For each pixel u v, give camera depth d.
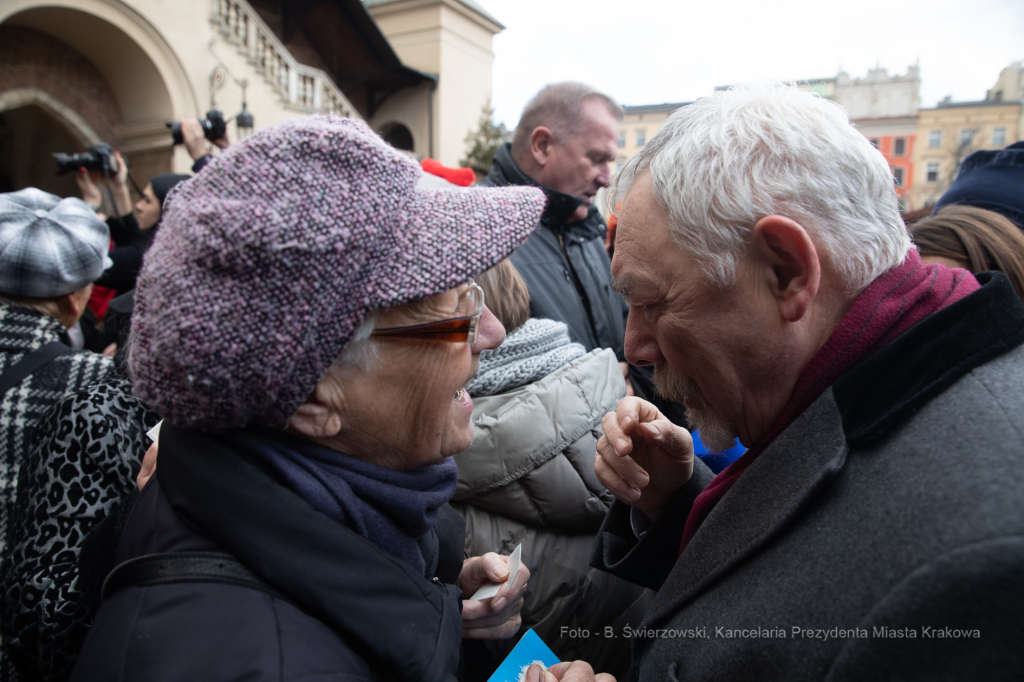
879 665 0.53
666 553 1.08
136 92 9.55
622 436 1.01
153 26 8.84
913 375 0.66
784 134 0.71
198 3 9.39
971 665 0.48
